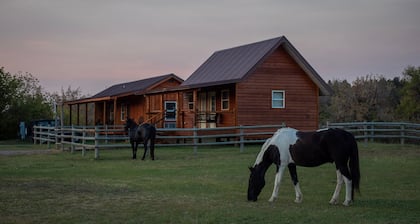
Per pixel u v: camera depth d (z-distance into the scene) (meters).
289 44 28.81
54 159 21.33
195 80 32.91
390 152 22.38
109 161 20.22
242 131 23.73
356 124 25.75
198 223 9.03
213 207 10.44
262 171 11.28
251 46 31.52
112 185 13.70
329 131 10.56
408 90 52.78
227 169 17.14
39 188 13.12
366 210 10.05
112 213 9.93
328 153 10.52
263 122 28.72
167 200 11.32
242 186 13.57
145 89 36.47
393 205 10.65
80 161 20.38
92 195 12.02
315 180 14.61
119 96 33.47
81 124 54.53
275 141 11.11
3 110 46.34
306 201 11.26
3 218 9.50
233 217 9.45
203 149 25.42
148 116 31.91
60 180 14.77
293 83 29.62
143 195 12.02
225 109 29.98
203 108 32.69
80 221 9.27
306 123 29.91
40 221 9.28
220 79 29.64
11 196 11.87
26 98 48.88
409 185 13.54
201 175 15.77
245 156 21.42
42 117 49.41
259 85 28.70
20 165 19.08
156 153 23.41
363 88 54.59
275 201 11.17
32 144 34.88
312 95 30.16
